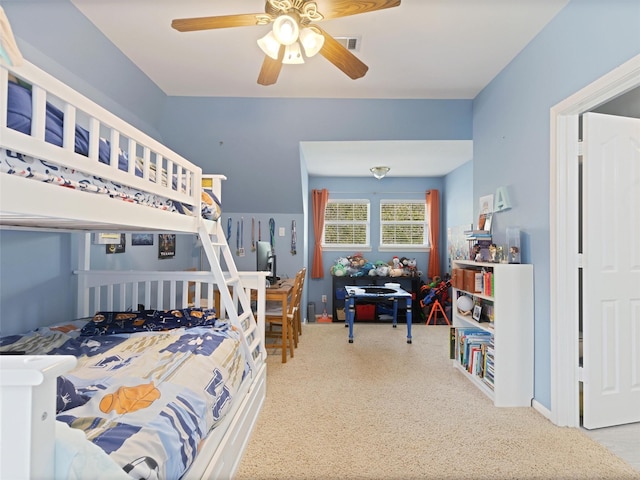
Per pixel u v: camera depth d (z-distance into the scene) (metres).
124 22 2.32
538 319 2.48
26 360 0.66
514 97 2.77
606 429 2.20
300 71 2.97
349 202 6.42
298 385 2.86
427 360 3.53
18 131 0.91
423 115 3.69
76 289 2.63
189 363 1.62
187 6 2.16
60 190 1.04
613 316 2.24
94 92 2.72
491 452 1.93
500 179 3.00
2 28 0.80
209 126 3.84
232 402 1.71
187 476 1.17
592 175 2.21
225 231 5.19
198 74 3.06
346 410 2.43
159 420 1.14
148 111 3.47
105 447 0.93
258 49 2.65
